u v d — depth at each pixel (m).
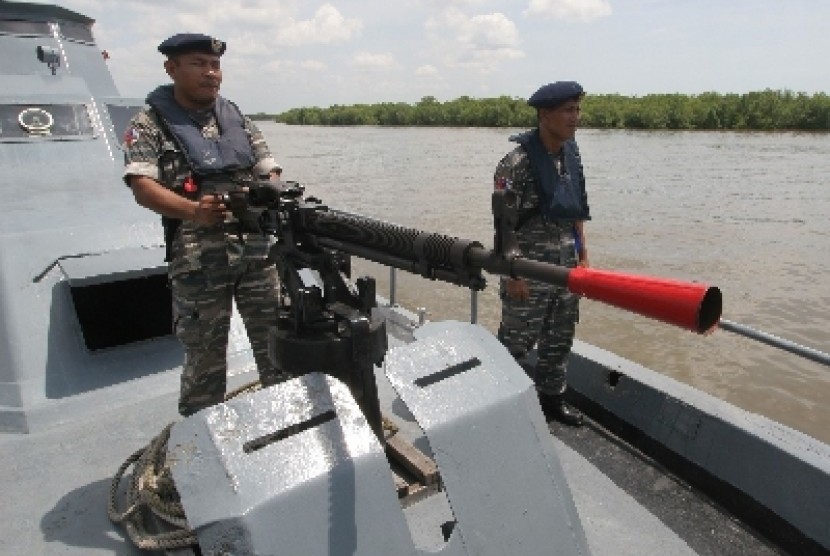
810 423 7.10
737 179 23.45
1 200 3.85
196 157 2.49
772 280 11.41
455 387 1.93
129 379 3.42
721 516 2.99
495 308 9.75
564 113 3.28
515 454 1.93
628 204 18.69
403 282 11.16
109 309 3.68
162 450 2.58
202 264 2.57
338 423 1.77
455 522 1.82
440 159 34.56
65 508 2.61
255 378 3.57
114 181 4.36
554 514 1.96
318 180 24.77
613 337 9.38
